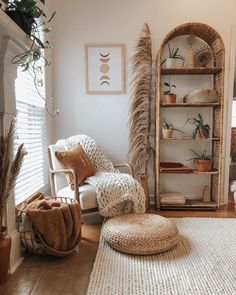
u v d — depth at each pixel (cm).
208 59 320
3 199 154
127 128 334
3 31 146
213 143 330
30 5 172
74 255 196
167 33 318
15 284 159
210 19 319
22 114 241
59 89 332
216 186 320
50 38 316
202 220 270
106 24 323
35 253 194
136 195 248
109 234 201
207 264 179
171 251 198
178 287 154
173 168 307
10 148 154
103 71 328
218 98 313
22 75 242
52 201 205
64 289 154
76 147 274
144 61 316
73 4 322
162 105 306
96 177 260
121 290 151
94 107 333
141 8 321
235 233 234
